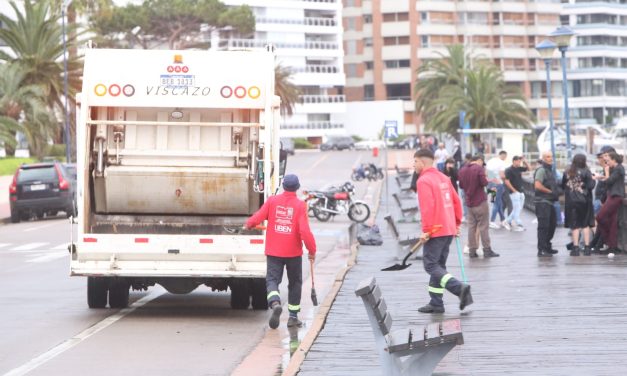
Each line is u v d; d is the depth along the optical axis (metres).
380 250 35.44
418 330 13.38
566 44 50.62
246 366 16.03
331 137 191.88
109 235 21.09
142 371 15.62
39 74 91.62
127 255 21.12
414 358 13.23
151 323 20.70
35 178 56.53
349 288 24.52
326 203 54.03
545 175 30.42
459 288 19.47
